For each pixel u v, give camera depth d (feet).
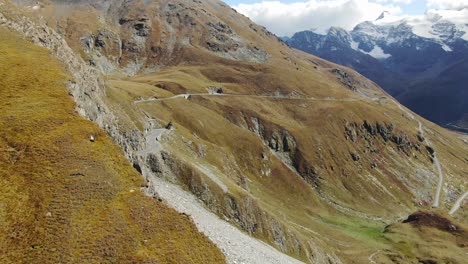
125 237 148.25
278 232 358.02
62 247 134.51
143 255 143.84
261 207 363.15
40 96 202.90
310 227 586.04
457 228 650.02
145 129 411.13
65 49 292.61
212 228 244.01
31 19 289.53
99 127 200.44
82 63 304.09
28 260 127.65
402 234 634.02
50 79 220.43
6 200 143.74
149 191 183.11
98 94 287.89
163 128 465.06
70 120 192.85
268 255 254.06
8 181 151.43
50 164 164.66
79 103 213.46
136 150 317.63
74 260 132.05
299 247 370.73
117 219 153.89
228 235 248.11
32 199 148.36
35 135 175.42
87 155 175.94
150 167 309.01
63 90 215.10
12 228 136.15
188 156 413.59
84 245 138.21
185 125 645.10
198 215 261.24
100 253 137.90
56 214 145.59
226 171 470.80
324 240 531.09
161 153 327.47
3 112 182.70
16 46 247.91
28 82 210.38
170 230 164.45
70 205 150.92
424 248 577.02
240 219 327.47
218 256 171.32
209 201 318.65
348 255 503.61
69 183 159.74
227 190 339.77
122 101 414.62
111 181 170.71
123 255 141.18
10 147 166.61
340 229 649.20
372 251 543.39
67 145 176.55
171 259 149.38
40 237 135.74
